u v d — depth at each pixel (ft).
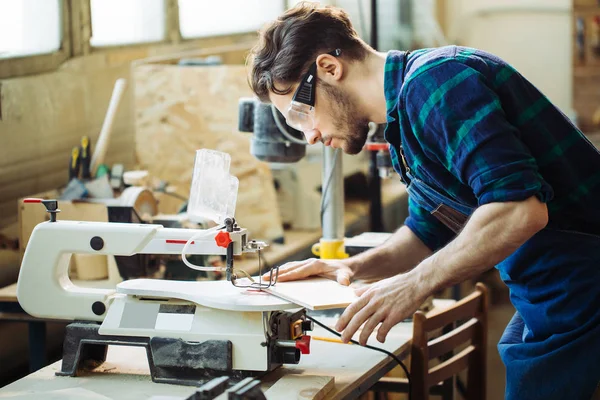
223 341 5.56
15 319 8.17
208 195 6.08
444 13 23.18
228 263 5.84
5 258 8.80
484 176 5.05
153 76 10.78
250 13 14.55
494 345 15.19
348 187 14.80
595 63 21.56
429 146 5.37
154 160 10.73
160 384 5.74
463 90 5.16
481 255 5.16
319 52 5.67
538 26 22.49
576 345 5.65
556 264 5.74
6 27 9.13
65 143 9.85
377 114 5.86
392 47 17.92
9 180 8.91
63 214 8.58
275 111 7.44
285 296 5.57
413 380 7.02
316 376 5.80
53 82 9.61
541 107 5.57
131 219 8.15
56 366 6.18
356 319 5.49
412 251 7.04
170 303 5.77
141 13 11.61
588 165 5.74
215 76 11.07
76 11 10.03
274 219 11.30
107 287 8.36
